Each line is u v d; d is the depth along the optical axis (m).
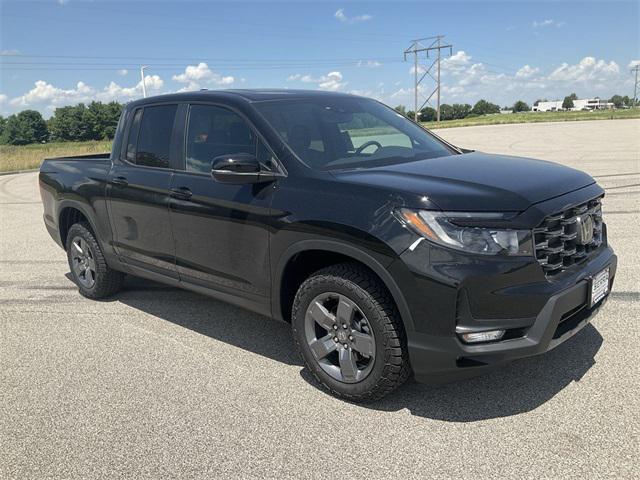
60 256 7.47
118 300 5.49
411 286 2.88
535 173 3.33
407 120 4.73
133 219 4.62
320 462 2.78
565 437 2.86
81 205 5.21
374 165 3.64
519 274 2.83
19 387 3.73
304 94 4.36
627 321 4.24
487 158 3.86
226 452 2.90
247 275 3.74
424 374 2.98
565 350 3.82
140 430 3.14
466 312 2.81
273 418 3.21
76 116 101.12
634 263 5.69
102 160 5.12
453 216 2.83
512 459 2.71
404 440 2.92
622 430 2.88
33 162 27.72
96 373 3.89
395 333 3.04
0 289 6.01
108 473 2.77
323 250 3.29
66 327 4.82
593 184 3.46
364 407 3.28
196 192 3.98
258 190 3.59
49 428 3.21
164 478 2.71
